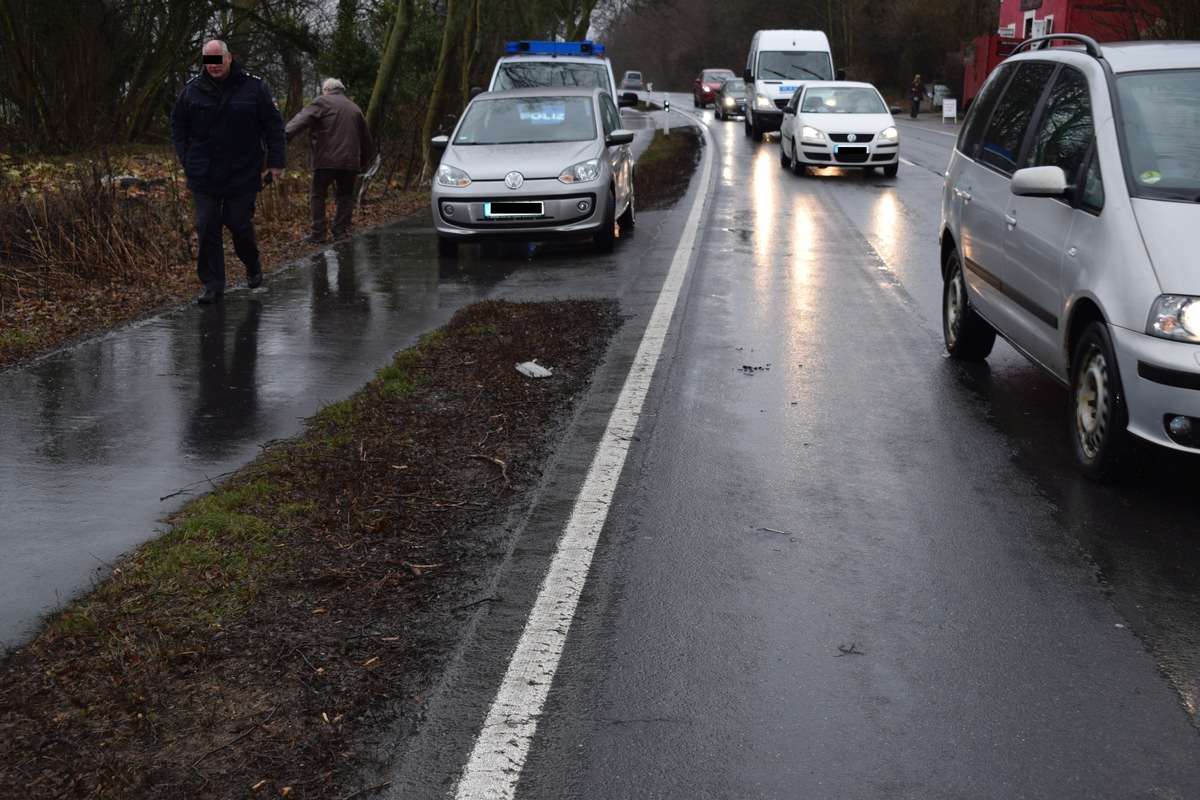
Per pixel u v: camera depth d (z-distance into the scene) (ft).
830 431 20.85
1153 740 11.18
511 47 66.18
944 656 12.79
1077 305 18.58
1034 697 11.94
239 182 32.30
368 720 11.47
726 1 279.49
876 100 77.15
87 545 15.53
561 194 40.52
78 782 10.39
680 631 13.35
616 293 34.01
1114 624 13.55
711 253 41.45
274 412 21.76
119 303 32.35
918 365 25.71
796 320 30.19
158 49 87.51
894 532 16.24
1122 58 20.21
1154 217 17.26
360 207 55.52
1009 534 16.16
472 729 11.33
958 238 25.50
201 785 10.39
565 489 17.88
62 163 66.08
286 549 15.42
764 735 11.26
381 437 20.35
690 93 283.59
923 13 200.13
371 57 92.99
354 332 28.71
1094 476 18.03
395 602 14.01
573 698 11.93
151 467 18.67
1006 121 24.07
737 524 16.56
